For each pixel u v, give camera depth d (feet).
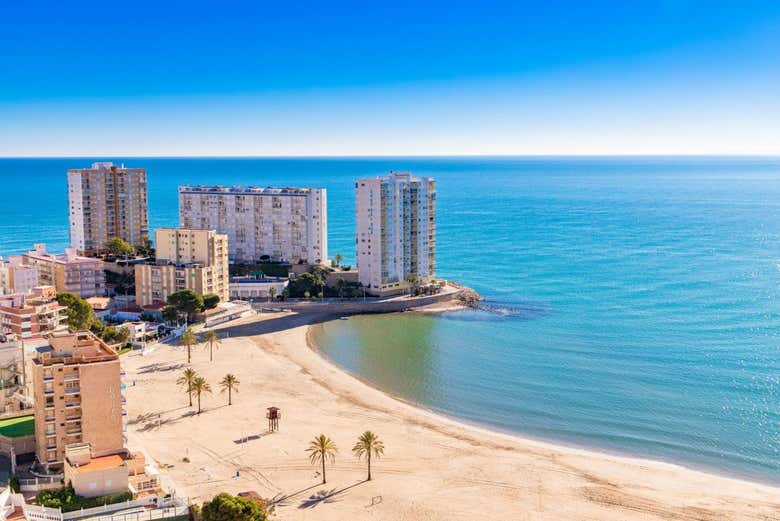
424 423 501.97
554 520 369.50
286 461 431.02
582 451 462.19
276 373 608.60
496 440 474.08
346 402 541.75
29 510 341.21
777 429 493.36
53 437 397.80
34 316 606.14
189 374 525.75
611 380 592.19
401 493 394.11
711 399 547.49
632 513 378.94
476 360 653.30
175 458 430.20
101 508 353.10
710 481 418.72
